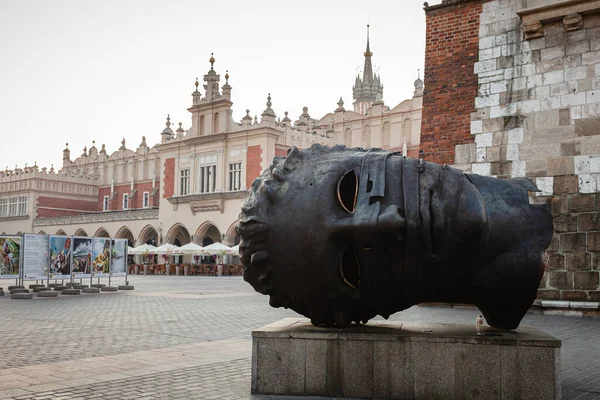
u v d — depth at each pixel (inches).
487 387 192.9
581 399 198.7
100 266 855.1
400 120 1857.8
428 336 198.8
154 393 209.6
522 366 190.5
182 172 2016.5
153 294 781.3
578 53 474.0
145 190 2417.6
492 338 193.9
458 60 541.6
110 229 2214.6
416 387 198.4
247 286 1005.2
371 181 199.0
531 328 222.2
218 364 265.0
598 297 446.6
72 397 203.8
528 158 492.4
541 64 492.1
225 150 1886.1
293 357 207.9
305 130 1955.0
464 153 528.1
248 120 1841.8
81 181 2628.0
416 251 193.5
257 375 209.8
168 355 289.7
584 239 456.8
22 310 549.6
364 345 203.3
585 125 466.3
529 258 195.0
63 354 295.0
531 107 494.6
